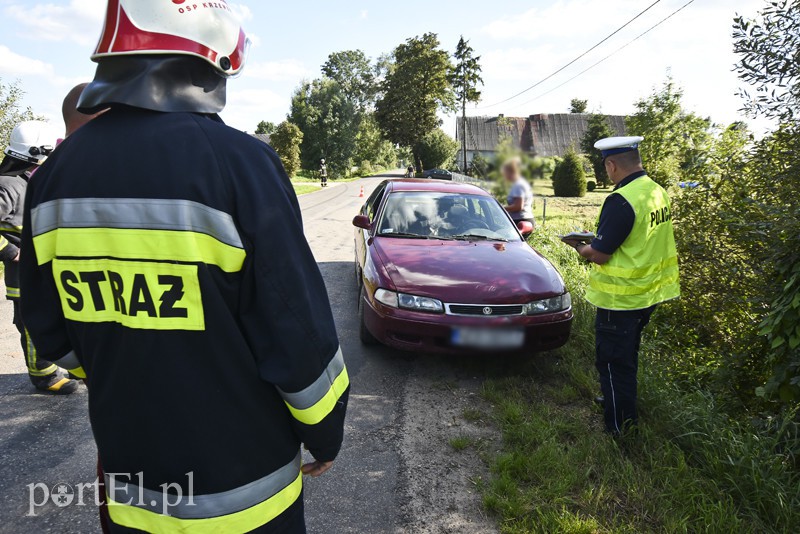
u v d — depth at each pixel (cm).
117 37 103
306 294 107
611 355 286
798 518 223
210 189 100
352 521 234
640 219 271
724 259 384
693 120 1360
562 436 301
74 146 106
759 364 343
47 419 315
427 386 370
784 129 325
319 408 112
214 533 109
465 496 252
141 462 107
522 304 369
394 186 548
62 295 108
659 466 264
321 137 5603
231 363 104
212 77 112
